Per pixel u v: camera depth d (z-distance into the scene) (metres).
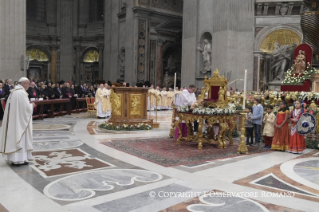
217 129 8.70
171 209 3.83
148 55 26.09
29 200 4.08
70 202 4.02
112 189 4.53
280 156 7.11
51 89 15.98
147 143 8.27
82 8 34.12
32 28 32.94
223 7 20.08
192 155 6.95
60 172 5.38
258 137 8.64
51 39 33.44
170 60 29.22
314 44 14.17
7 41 17.38
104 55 30.52
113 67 28.80
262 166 6.08
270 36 20.42
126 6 26.36
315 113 8.61
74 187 4.60
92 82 34.03
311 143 8.22
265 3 19.95
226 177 5.25
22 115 5.64
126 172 5.44
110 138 8.93
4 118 5.69
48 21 33.69
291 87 12.50
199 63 22.33
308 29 14.09
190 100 8.84
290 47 20.23
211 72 21.05
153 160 6.33
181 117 8.28
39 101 13.12
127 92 10.91
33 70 33.31
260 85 20.48
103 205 3.93
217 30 20.52
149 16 26.08
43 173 5.31
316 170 5.80
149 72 26.34
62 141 8.27
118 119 10.98
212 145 8.34
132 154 6.85
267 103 10.80
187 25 22.94
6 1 17.30
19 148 5.58
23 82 5.80
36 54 33.44
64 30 33.59
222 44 20.11
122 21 27.77
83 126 11.55
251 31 20.38
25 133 5.74
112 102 11.17
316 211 3.83
